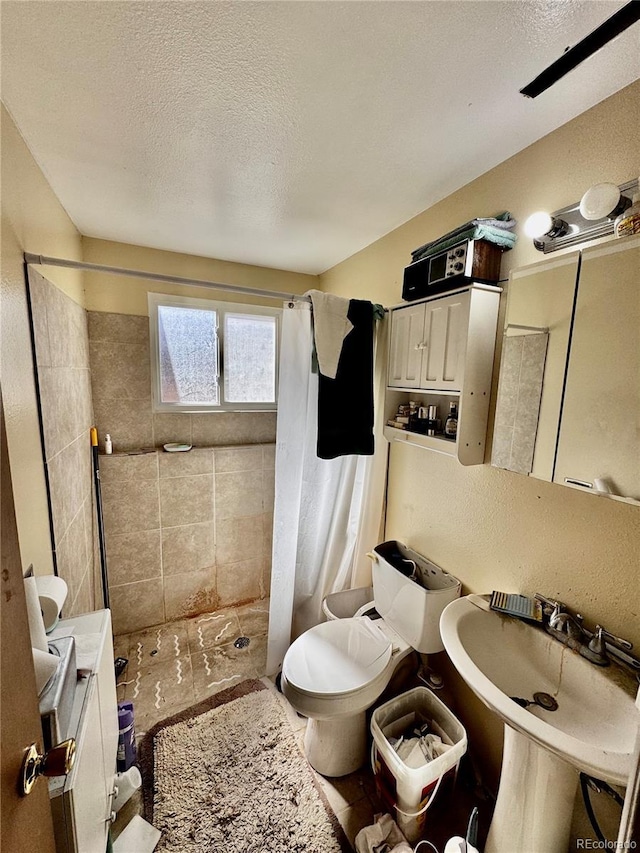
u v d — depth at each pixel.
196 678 1.80
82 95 0.94
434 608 1.38
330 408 1.57
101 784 0.90
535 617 1.06
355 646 1.45
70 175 1.32
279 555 1.74
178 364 2.21
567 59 0.81
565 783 0.88
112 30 0.76
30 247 1.15
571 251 1.02
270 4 0.70
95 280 1.96
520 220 1.16
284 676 1.30
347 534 1.91
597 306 0.91
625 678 0.86
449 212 1.43
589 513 1.00
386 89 0.91
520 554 1.20
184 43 0.79
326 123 1.04
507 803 0.98
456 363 1.24
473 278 1.18
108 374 2.03
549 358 1.03
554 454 1.01
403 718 1.34
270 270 2.42
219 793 1.26
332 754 1.33
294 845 1.12
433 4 0.70
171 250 2.11
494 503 1.29
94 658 0.95
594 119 0.95
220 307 2.28
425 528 1.62
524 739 0.92
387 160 1.22
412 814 1.12
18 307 1.04
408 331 1.49
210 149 1.17
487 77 0.87
